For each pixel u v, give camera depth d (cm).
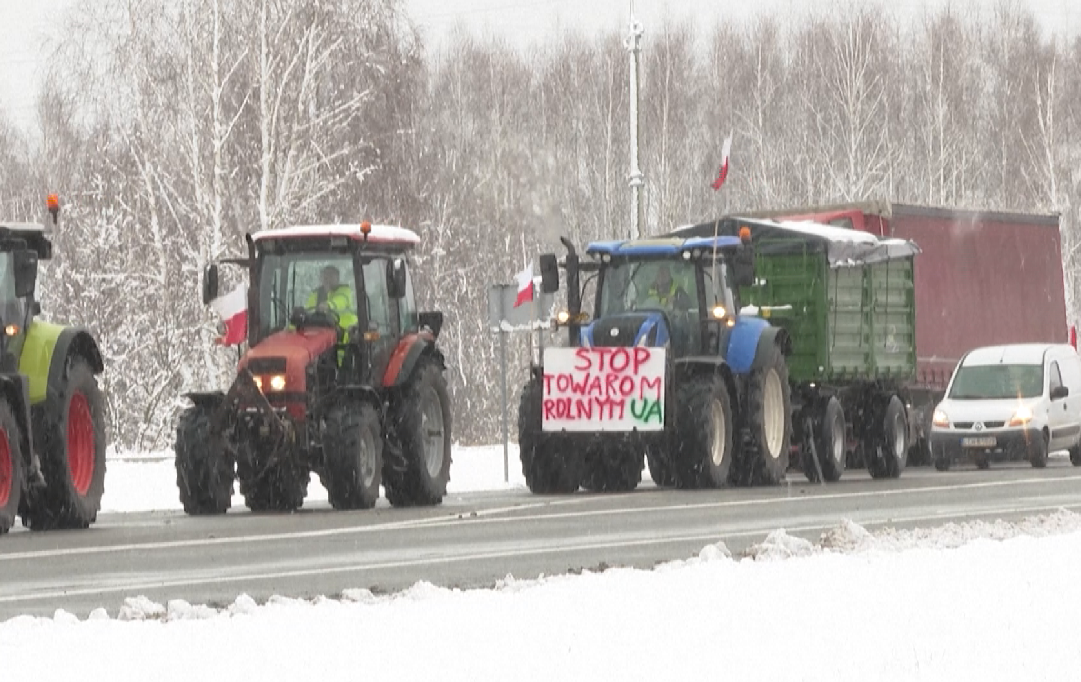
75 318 9488
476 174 14575
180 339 9256
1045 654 2116
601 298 5619
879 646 2162
